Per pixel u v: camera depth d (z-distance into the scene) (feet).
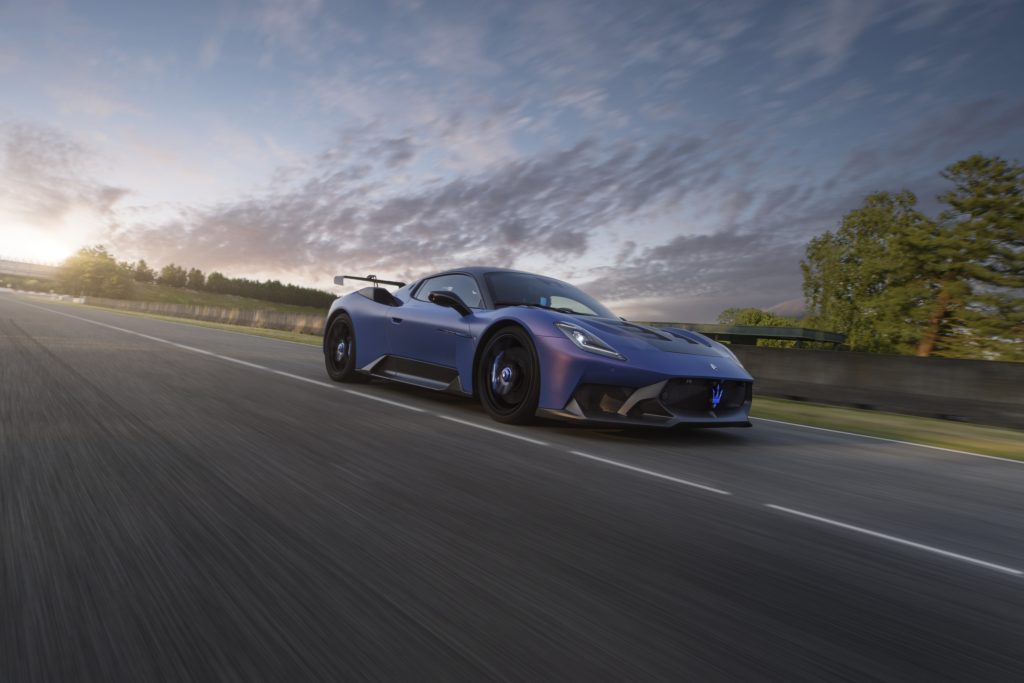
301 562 4.69
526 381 11.87
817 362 26.12
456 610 4.09
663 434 12.62
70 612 3.73
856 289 95.09
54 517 5.27
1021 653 4.06
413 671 3.34
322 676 3.24
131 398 11.63
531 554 5.21
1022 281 70.95
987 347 72.02
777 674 3.57
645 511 6.79
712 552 5.64
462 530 5.66
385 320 15.78
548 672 3.42
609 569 5.01
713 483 8.46
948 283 75.10
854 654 3.89
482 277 14.48
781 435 14.19
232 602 3.99
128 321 47.14
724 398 11.99
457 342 13.58
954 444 15.11
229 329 52.19
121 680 3.10
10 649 3.32
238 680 3.15
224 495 6.18
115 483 6.33
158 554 4.66
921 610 4.70
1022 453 14.38
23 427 8.63
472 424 11.72
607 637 3.87
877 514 7.54
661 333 12.82
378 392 15.42
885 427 17.92
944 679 3.65
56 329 29.84
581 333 11.54
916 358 23.29
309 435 9.41
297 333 58.80
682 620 4.19
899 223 82.02
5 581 4.08
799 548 5.97
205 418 10.14
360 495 6.52
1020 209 71.10
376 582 4.42
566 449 10.00
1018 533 7.18
